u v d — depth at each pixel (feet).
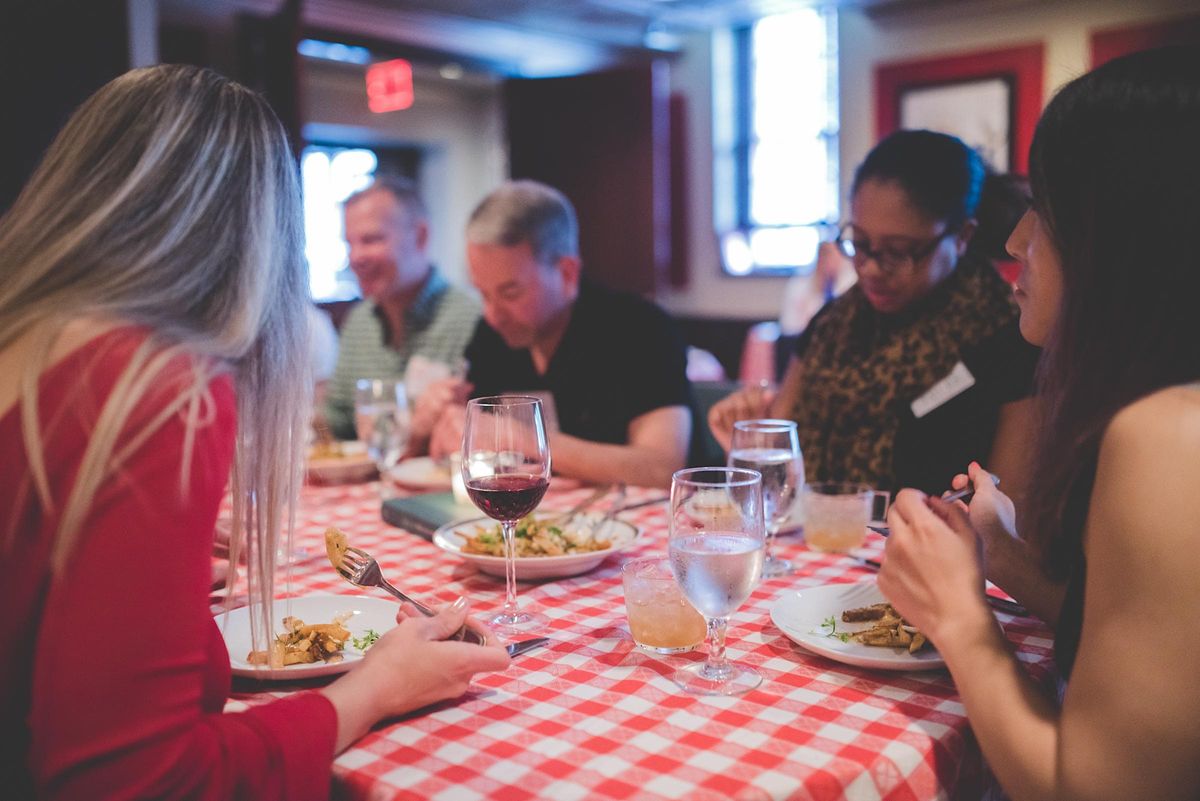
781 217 24.26
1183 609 2.65
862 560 5.14
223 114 3.18
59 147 3.12
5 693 2.74
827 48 23.06
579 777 2.90
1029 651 3.86
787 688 3.54
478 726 3.28
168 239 2.99
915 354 7.13
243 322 3.09
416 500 6.32
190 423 2.71
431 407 8.24
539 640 4.02
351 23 20.81
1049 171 3.16
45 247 2.96
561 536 5.23
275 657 3.69
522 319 8.45
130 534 2.60
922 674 3.64
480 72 24.44
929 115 21.66
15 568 2.66
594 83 23.03
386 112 28.35
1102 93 3.07
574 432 8.68
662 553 5.32
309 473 7.32
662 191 22.80
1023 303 3.64
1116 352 2.97
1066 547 3.48
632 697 3.48
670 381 8.38
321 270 28.78
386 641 3.46
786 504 5.03
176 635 2.68
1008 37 20.49
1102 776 2.72
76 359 2.72
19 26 14.32
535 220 8.25
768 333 20.81
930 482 6.46
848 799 2.90
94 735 2.54
